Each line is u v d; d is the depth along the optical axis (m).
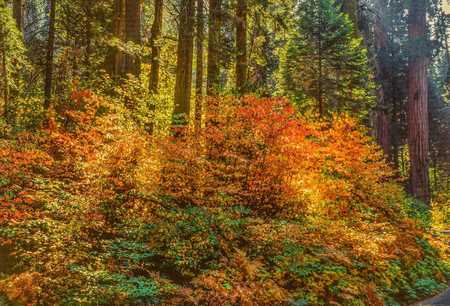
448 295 10.23
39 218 8.53
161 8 19.02
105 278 7.21
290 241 9.14
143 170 9.58
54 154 11.16
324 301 8.48
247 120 10.52
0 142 10.77
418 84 25.47
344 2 20.92
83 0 18.91
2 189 8.95
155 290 7.27
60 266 7.20
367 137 12.77
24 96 18.52
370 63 23.56
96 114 12.33
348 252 9.74
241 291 7.34
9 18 15.95
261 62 16.05
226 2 14.36
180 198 9.78
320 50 18.97
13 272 7.30
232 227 9.32
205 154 10.48
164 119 15.57
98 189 9.17
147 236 8.95
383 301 9.00
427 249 13.12
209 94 12.89
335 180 12.02
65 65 18.16
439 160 45.44
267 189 10.16
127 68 13.96
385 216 13.46
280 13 15.63
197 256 8.47
